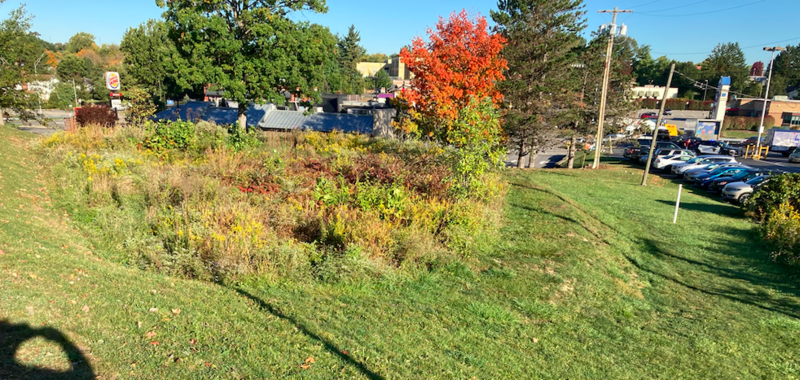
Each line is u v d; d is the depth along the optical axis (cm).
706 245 1223
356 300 643
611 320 705
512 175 1856
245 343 470
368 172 1205
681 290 892
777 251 1128
